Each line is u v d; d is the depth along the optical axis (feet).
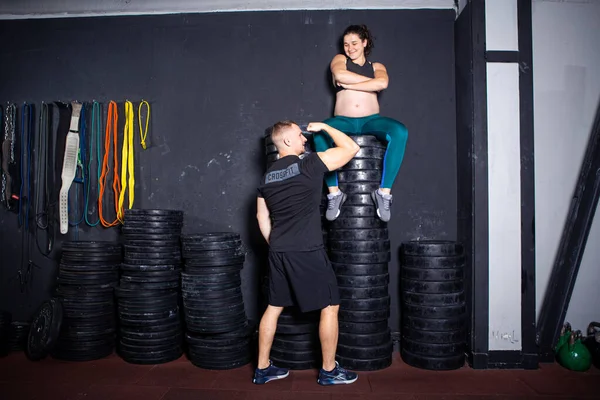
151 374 9.78
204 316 10.03
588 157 10.74
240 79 12.16
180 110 12.23
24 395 8.59
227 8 12.17
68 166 12.07
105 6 12.24
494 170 10.27
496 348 10.15
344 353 10.03
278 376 9.31
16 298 12.21
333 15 12.05
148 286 10.52
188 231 12.08
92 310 10.76
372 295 10.05
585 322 11.50
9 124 12.25
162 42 12.25
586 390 8.80
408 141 11.84
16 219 12.24
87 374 9.78
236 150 12.10
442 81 11.87
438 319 10.06
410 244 10.49
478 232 10.27
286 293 8.89
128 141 12.14
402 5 11.91
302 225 8.68
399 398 8.41
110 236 12.20
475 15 10.44
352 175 10.05
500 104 10.33
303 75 12.03
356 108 10.44
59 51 12.36
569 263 10.44
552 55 11.66
